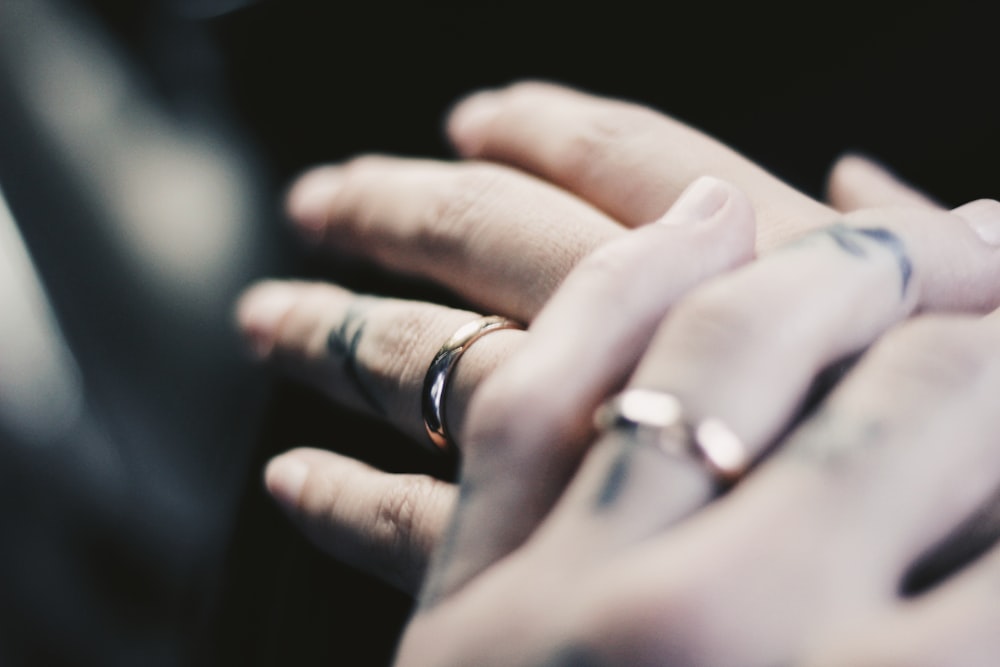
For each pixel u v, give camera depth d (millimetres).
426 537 231
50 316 383
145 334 377
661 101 320
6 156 393
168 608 383
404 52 348
